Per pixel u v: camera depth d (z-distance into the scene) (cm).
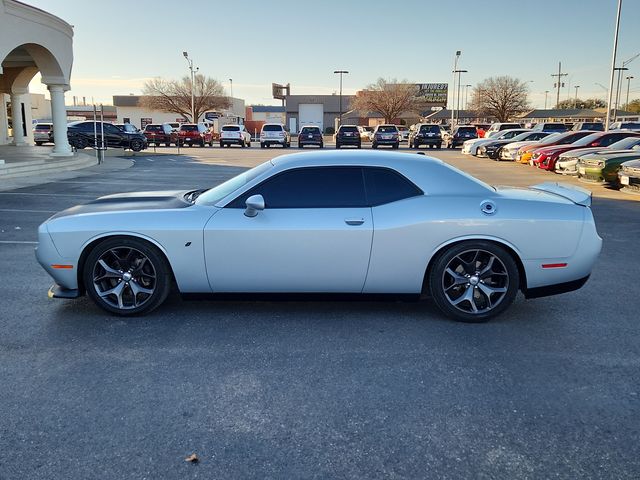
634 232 907
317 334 451
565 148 1994
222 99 7112
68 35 2166
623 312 512
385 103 7194
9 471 273
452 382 369
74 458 284
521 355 412
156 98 7012
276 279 468
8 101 3584
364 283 468
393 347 425
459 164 2489
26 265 665
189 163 2475
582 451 292
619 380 373
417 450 292
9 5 1705
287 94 9425
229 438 303
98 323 473
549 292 477
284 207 468
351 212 464
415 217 459
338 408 335
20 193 1334
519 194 496
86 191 1384
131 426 314
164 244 465
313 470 276
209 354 411
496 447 296
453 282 471
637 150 1612
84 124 3161
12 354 410
